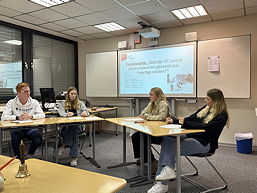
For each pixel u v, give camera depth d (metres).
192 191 2.32
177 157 2.00
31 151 2.98
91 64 5.82
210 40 4.32
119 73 5.41
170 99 4.82
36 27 4.80
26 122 2.68
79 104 3.57
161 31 5.01
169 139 2.17
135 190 2.39
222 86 4.24
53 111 4.31
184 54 4.61
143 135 2.72
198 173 2.83
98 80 5.72
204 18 4.31
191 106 4.72
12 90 4.55
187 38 4.58
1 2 3.45
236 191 2.30
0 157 1.31
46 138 3.07
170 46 4.76
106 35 5.59
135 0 3.41
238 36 4.06
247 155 3.68
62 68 5.82
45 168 1.13
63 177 1.00
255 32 4.09
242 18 4.19
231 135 4.33
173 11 3.93
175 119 2.75
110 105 5.73
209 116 2.36
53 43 5.54
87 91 5.90
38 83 5.13
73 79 6.18
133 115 5.33
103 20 4.38
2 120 2.86
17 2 3.46
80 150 3.86
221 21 4.38
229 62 4.16
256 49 4.09
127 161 3.38
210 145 2.24
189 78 4.57
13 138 2.91
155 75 4.96
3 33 4.39
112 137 5.21
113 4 3.57
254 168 3.02
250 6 3.68
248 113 4.19
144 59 5.09
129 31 5.23
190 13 4.04
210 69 4.32
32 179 0.98
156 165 2.90
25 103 3.16
